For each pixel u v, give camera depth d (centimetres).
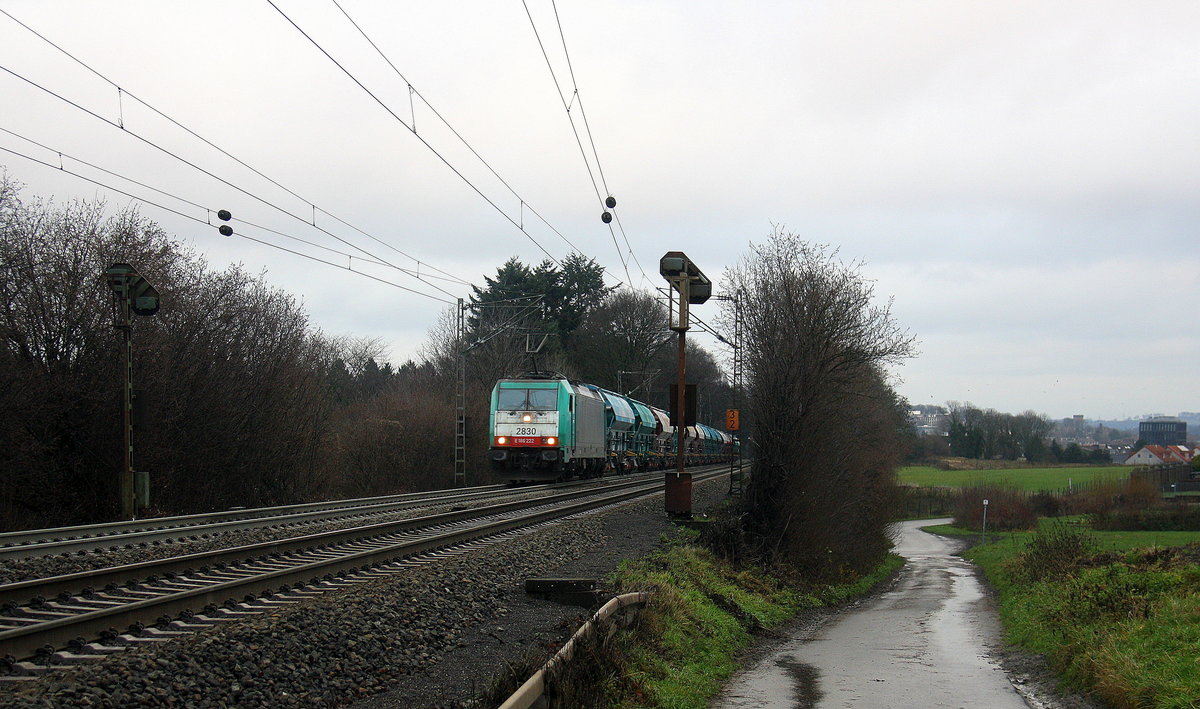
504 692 756
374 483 4253
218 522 1964
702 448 6228
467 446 4728
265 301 3344
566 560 1672
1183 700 927
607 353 7562
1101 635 1300
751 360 2597
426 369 7619
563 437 3572
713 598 1630
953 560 4722
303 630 938
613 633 997
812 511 2519
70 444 2469
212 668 788
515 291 7388
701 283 2411
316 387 3600
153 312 2145
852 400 2820
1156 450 12569
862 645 1559
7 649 747
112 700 679
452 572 1364
